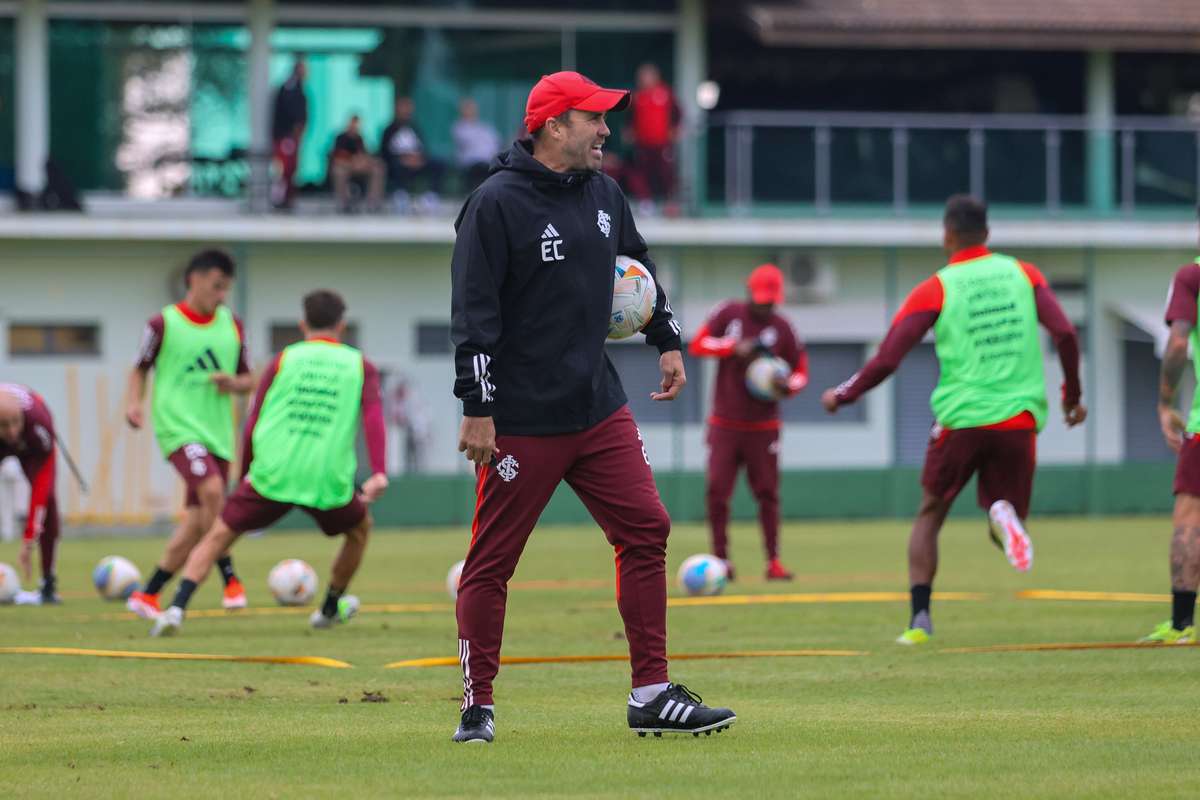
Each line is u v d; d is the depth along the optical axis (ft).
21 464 138.21
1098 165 356.18
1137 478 337.11
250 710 81.46
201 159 344.28
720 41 384.88
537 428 68.85
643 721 70.54
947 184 353.72
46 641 116.88
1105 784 58.95
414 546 253.44
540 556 223.71
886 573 187.42
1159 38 362.12
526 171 68.54
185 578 119.55
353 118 334.85
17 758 66.85
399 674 96.73
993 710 78.84
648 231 334.44
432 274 328.90
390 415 321.32
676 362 72.59
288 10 346.33
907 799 56.49
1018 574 181.78
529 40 355.15
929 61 384.88
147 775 62.80
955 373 106.63
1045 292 107.04
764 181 351.05
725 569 163.22
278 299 325.21
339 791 59.00
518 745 68.90
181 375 129.18
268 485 118.21
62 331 321.73
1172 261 351.46
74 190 326.85
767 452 172.76
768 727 73.56
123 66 342.85
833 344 344.90
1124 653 101.65
